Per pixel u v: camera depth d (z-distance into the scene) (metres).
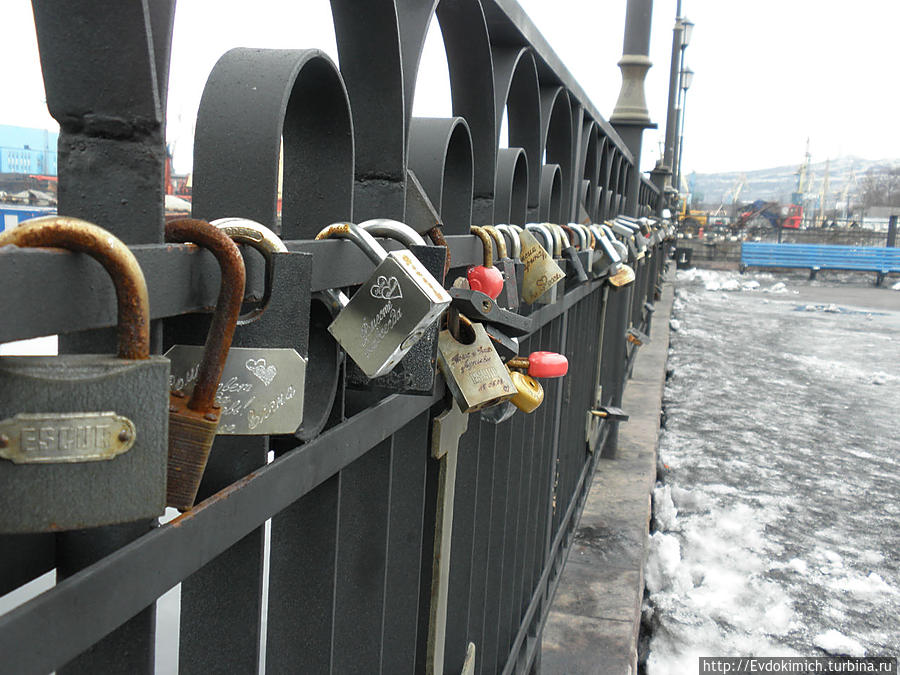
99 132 0.63
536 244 2.03
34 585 1.51
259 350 0.76
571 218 3.18
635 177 6.41
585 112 3.42
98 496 0.52
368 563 1.27
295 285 0.76
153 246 0.60
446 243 1.33
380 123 1.16
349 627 1.30
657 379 8.54
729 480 6.37
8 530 0.50
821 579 4.62
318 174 1.02
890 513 5.82
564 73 2.61
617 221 5.26
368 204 1.20
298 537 1.06
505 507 2.24
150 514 0.54
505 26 1.81
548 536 3.19
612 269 3.90
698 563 4.75
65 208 0.64
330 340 0.96
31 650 0.52
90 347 0.66
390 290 0.89
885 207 86.81
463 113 1.79
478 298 1.39
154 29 0.62
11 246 0.48
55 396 0.50
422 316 0.88
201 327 0.78
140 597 0.62
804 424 8.48
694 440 7.55
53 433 0.50
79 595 0.56
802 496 6.09
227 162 0.80
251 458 0.81
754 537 5.16
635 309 8.70
